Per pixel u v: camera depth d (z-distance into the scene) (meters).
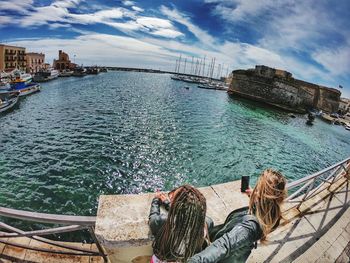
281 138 42.91
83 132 32.50
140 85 114.62
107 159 23.84
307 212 5.30
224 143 33.72
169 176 21.67
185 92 101.94
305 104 90.38
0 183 17.81
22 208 15.25
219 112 60.12
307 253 4.07
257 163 27.56
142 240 2.26
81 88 81.44
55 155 23.86
